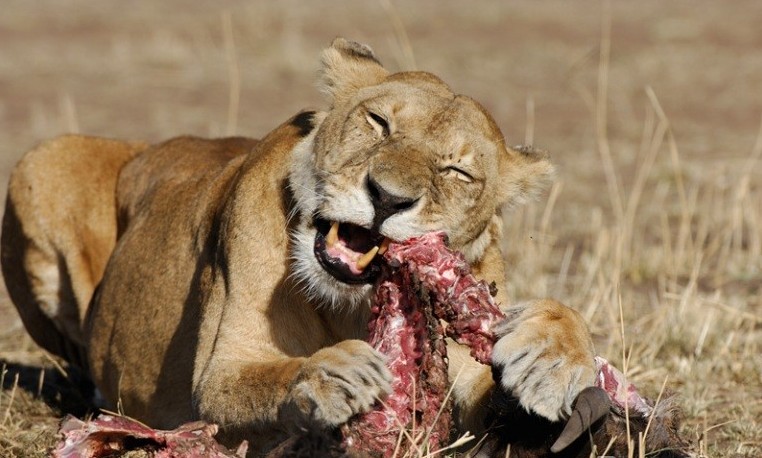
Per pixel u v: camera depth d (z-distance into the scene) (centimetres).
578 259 1566
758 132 2514
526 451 739
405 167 754
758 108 2802
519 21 4172
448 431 737
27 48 3472
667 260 1499
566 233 1706
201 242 907
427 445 701
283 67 3250
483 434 788
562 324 719
